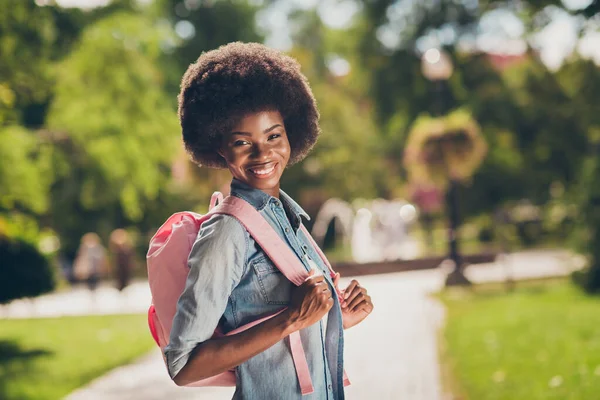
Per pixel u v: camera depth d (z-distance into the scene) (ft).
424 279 65.72
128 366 32.01
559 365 25.82
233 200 7.73
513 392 22.62
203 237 7.51
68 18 60.95
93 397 26.04
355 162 102.73
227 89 7.86
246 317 7.70
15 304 62.54
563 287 52.60
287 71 8.27
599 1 34.17
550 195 108.47
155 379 28.68
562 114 105.19
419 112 111.04
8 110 36.78
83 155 67.46
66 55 63.87
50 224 85.20
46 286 44.55
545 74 104.42
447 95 110.11
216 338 7.56
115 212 90.53
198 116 8.02
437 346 32.37
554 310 40.52
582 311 39.40
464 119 57.82
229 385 8.07
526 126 108.27
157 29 69.67
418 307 46.47
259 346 7.28
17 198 43.45
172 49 107.24
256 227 7.63
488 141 105.70
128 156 67.41
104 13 68.33
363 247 97.09
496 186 107.86
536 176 108.06
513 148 107.14
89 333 43.09
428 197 110.32
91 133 66.28
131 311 54.44
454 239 57.52
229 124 7.88
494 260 76.13
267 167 7.93
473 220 112.68
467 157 56.90
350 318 8.88
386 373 27.45
